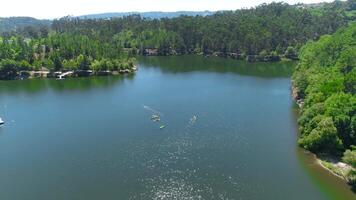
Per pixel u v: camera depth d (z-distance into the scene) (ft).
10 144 558.56
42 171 472.85
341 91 552.82
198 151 517.14
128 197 410.31
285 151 508.12
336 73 645.51
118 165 483.10
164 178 448.24
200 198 404.77
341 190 412.98
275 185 426.51
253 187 424.05
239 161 484.33
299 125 579.07
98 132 595.47
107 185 435.53
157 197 408.87
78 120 654.94
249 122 621.31
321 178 437.58
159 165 480.23
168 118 652.48
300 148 514.68
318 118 505.25
